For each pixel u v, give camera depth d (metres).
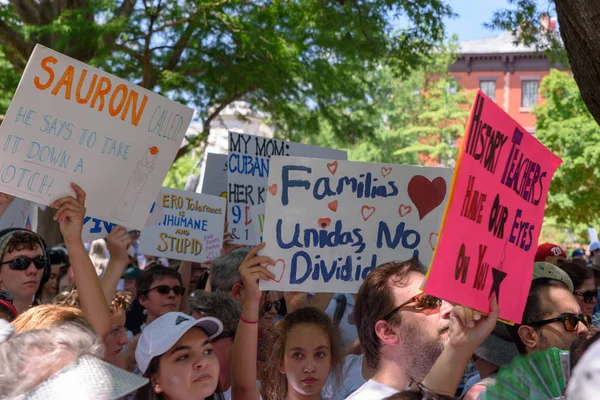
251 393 3.59
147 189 4.18
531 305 3.40
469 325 2.77
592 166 26.30
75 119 3.92
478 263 2.79
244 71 15.39
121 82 4.04
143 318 6.47
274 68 15.08
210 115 17.94
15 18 13.96
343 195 4.06
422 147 38.53
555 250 5.88
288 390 3.79
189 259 6.80
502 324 3.47
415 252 4.19
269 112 17.31
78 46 12.91
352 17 12.88
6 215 5.97
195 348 3.11
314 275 3.95
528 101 50.66
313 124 17.33
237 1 14.06
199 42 15.50
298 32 15.23
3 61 15.34
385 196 4.16
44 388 1.93
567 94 27.42
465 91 47.50
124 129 4.07
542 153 3.11
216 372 3.15
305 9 13.60
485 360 3.48
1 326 2.16
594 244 14.88
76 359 2.02
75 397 1.90
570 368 2.29
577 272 5.24
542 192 3.17
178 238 6.76
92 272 3.74
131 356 4.34
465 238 2.72
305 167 3.99
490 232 2.85
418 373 2.95
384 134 37.88
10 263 4.27
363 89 17.36
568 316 3.36
